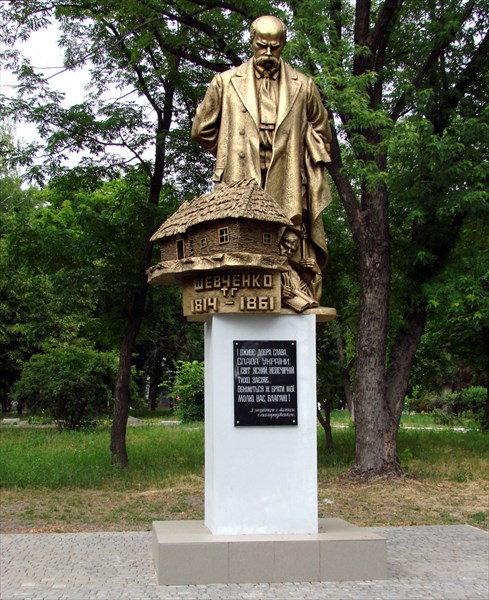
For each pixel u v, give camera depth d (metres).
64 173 17.89
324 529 8.56
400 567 8.63
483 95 18.00
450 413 37.22
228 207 8.15
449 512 12.95
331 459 18.42
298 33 14.45
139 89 17.70
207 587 7.59
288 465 8.32
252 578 7.78
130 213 17.45
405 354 17.33
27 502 13.73
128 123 17.56
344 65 15.93
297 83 9.41
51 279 17.83
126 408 17.78
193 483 15.48
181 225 8.52
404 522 12.17
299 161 9.27
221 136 9.38
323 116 9.56
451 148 15.10
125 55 17.52
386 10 16.23
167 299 19.50
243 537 8.02
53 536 10.80
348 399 20.00
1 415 42.88
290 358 8.41
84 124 17.38
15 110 17.27
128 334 17.95
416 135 14.57
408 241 18.31
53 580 7.96
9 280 29.77
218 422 8.30
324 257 9.55
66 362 28.59
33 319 30.48
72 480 15.56
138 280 17.36
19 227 17.42
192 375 34.97
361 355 16.39
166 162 18.33
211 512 8.47
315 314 8.48
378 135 16.20
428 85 17.62
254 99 9.22
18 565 8.77
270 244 8.25
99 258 17.64
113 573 8.30
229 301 8.27
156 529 8.57
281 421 8.34
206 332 8.91
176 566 7.74
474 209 15.89
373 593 7.34
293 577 7.82
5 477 15.77
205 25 16.75
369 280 16.44
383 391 16.27
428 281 16.84
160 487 15.16
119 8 15.96
